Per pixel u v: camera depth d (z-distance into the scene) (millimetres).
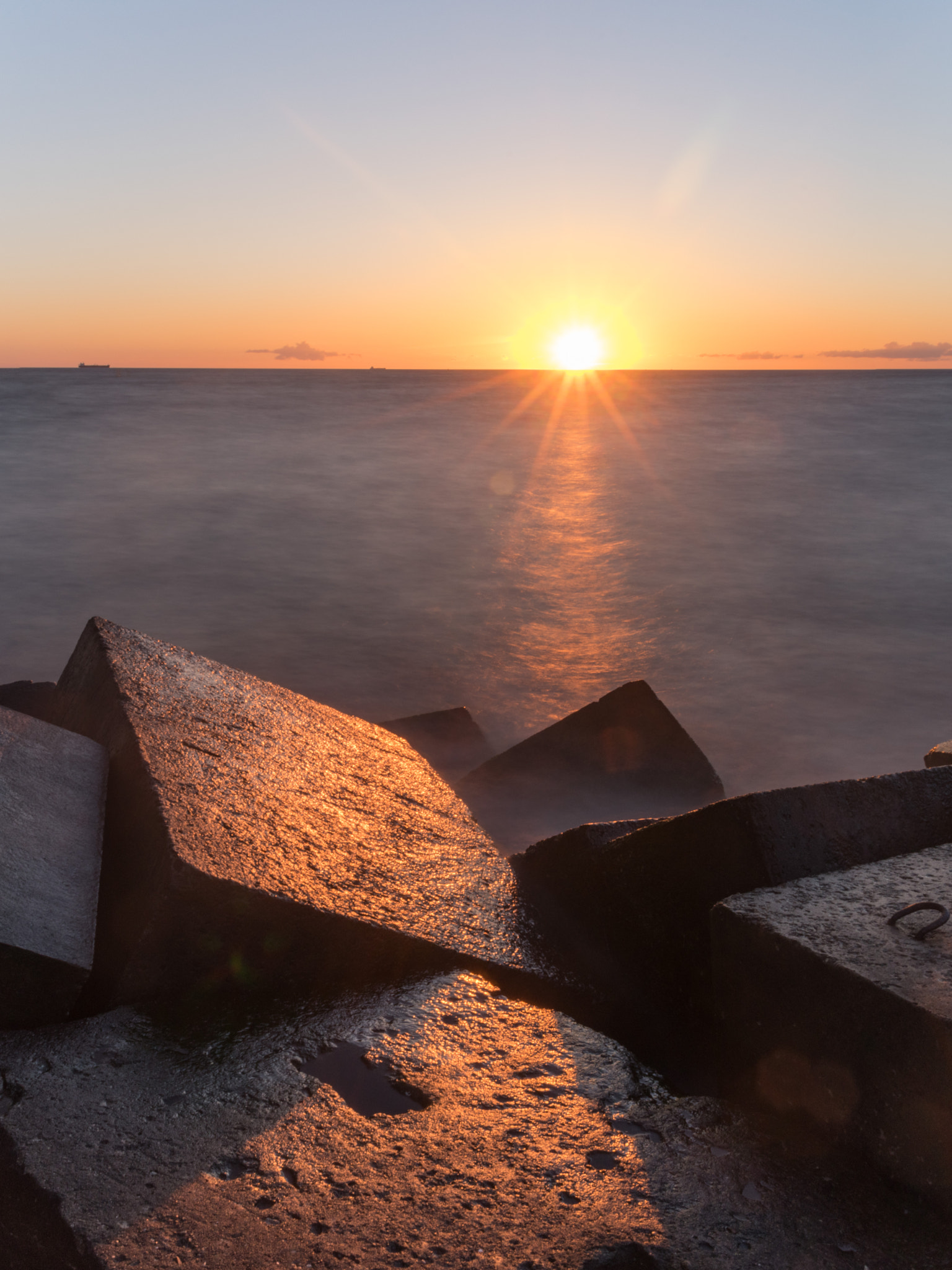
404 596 16406
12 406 70875
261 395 112812
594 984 3219
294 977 2881
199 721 4086
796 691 11562
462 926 3236
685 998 2977
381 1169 2057
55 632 13492
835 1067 2170
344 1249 1804
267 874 2922
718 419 70500
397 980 2945
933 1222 1941
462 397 126375
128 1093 2279
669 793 6754
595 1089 2465
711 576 18078
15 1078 2299
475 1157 2123
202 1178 1979
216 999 2768
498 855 3975
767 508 26219
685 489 30359
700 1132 2258
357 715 10727
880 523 23531
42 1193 1907
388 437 50750
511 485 31047
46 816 3139
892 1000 2018
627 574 18281
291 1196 1944
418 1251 1812
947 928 2330
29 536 20500
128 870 3070
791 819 2854
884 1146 2059
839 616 15133
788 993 2279
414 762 5062
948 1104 1917
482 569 18625
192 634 13781
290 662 12688
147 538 20734
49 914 2664
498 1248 1831
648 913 3121
